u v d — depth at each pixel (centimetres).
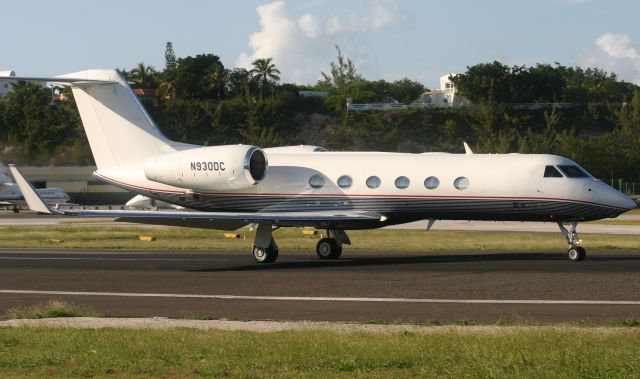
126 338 2206
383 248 5678
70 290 3516
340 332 2264
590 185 4562
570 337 2097
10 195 13038
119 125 5425
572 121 18038
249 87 19225
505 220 4762
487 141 16088
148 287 3584
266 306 3000
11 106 11856
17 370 1898
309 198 5019
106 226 8606
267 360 1917
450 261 4616
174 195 5266
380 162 4941
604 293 3181
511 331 2264
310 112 17850
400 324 2517
